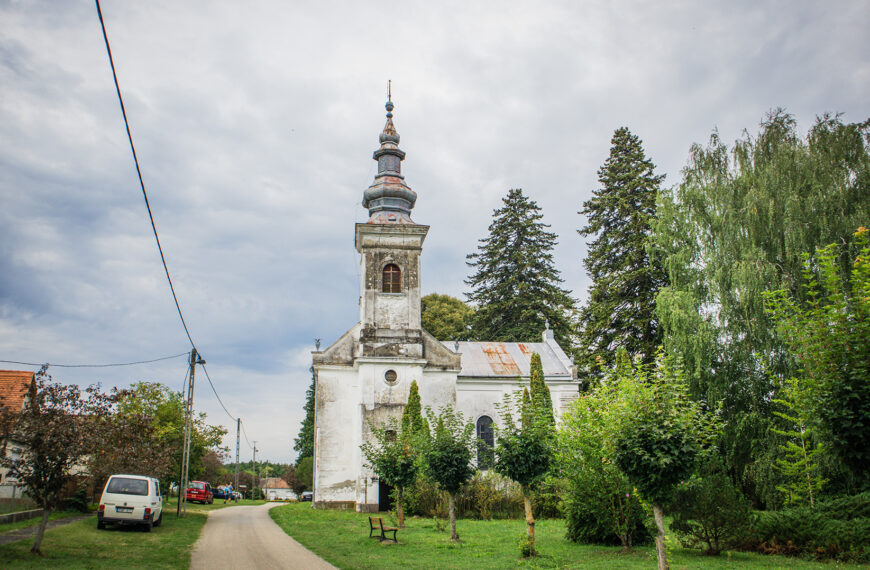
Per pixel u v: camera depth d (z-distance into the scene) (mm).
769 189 25734
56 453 14461
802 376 19953
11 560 13039
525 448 17031
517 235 54281
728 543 16625
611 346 39375
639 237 39062
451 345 41938
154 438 28797
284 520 26438
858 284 13125
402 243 35844
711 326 26078
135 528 21016
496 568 14469
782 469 21156
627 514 17719
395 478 24141
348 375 35312
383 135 38875
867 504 15641
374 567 14273
